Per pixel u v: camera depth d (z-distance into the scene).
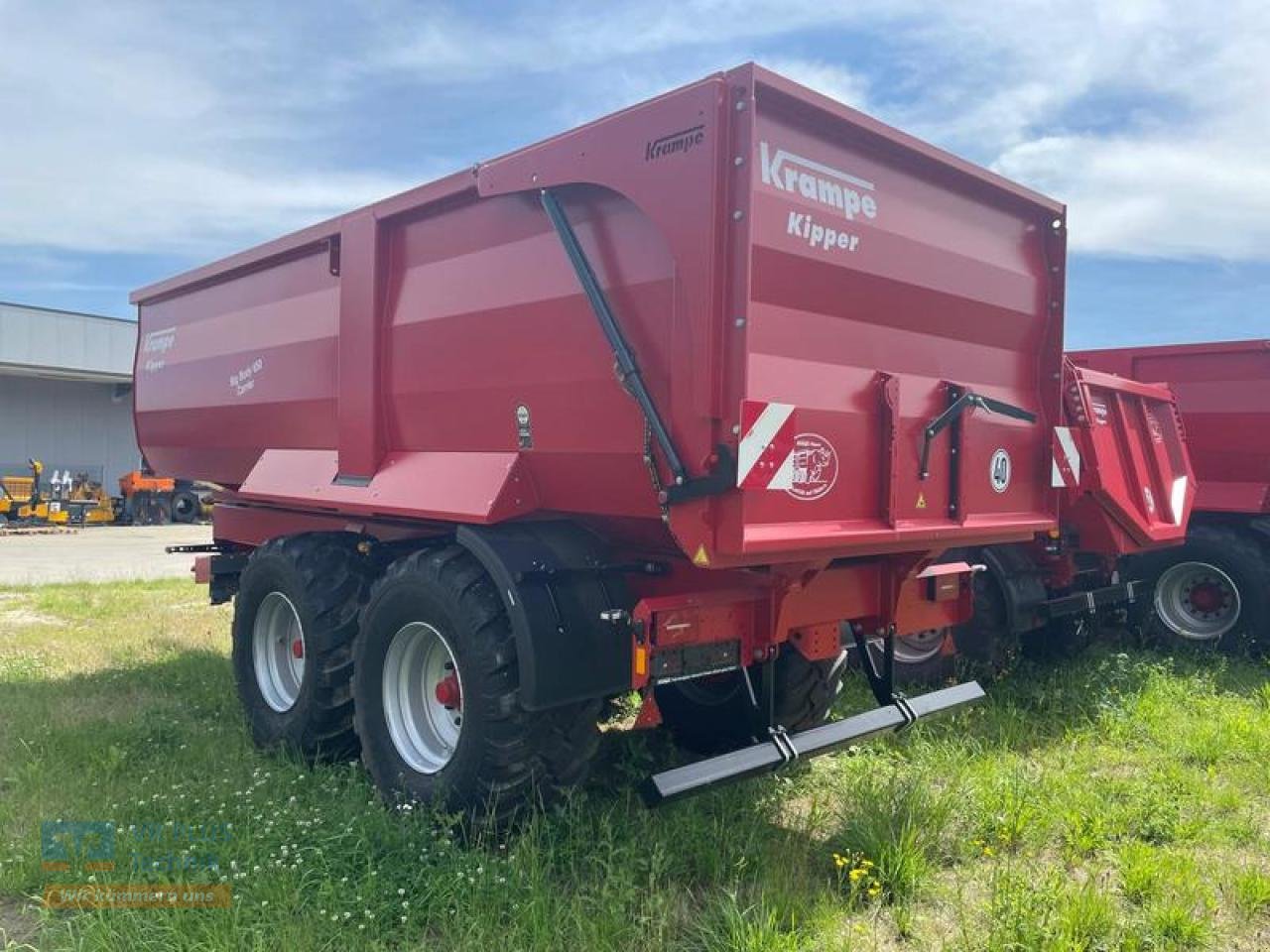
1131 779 4.72
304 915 3.10
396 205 4.49
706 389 3.11
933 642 6.49
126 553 18.12
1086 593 6.88
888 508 3.79
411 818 3.77
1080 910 3.23
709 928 3.08
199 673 6.69
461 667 3.73
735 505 3.13
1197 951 3.18
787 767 3.73
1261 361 8.13
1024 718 5.62
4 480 26.00
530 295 3.88
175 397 6.82
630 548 4.09
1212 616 7.99
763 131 3.36
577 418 3.70
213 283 6.42
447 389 4.30
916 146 3.89
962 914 3.30
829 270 3.61
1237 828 4.14
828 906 3.30
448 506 4.03
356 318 4.77
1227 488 8.34
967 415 4.27
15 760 4.79
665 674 3.56
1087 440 6.29
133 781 4.47
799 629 4.03
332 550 4.95
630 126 3.38
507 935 3.04
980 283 4.41
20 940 3.11
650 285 3.38
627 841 3.67
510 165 3.86
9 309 27.14
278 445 5.69
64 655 7.47
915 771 4.59
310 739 4.78
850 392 3.70
